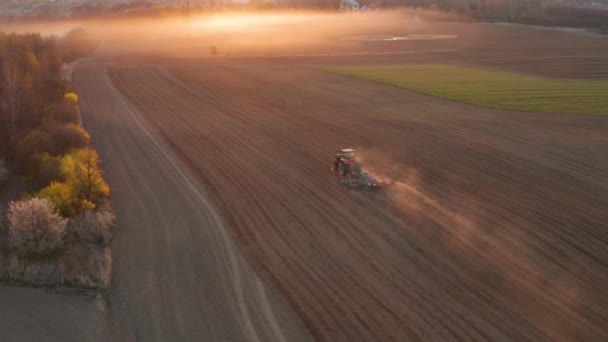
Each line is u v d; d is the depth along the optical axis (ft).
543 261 63.87
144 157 109.09
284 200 84.28
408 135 125.59
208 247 68.08
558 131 129.18
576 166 102.06
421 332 49.47
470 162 104.42
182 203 83.56
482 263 63.10
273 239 70.08
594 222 75.72
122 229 73.87
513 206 81.61
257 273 61.16
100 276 60.59
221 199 85.05
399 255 65.16
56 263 62.49
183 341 49.11
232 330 50.55
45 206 64.85
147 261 64.64
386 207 81.00
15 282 60.59
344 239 69.72
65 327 52.11
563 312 53.16
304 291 57.06
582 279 59.82
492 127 132.98
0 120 120.67
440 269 61.57
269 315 52.80
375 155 109.29
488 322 51.16
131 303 55.67
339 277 59.82
